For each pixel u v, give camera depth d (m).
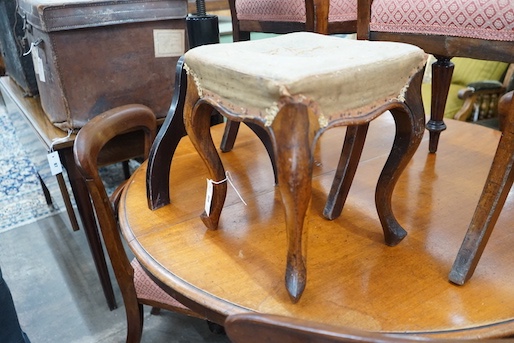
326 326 0.39
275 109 0.53
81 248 1.59
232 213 0.93
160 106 1.31
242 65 0.59
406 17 0.98
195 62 0.66
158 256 0.78
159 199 0.94
